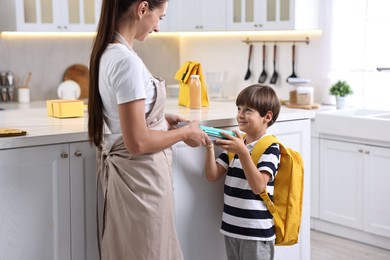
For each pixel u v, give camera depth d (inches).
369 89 181.8
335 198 173.3
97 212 99.3
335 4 186.2
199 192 112.7
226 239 109.5
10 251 95.2
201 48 228.7
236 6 197.0
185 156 109.7
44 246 98.4
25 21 183.9
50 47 205.9
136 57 85.9
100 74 88.1
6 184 93.6
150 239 90.5
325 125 171.3
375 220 163.8
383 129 157.1
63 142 98.1
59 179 98.6
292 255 128.0
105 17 87.4
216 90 209.3
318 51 192.9
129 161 90.0
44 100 205.8
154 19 88.8
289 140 123.3
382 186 161.0
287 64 201.9
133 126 84.5
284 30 186.9
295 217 107.1
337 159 171.5
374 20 178.2
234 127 116.2
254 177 100.6
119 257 93.9
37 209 97.0
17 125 108.3
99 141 92.6
